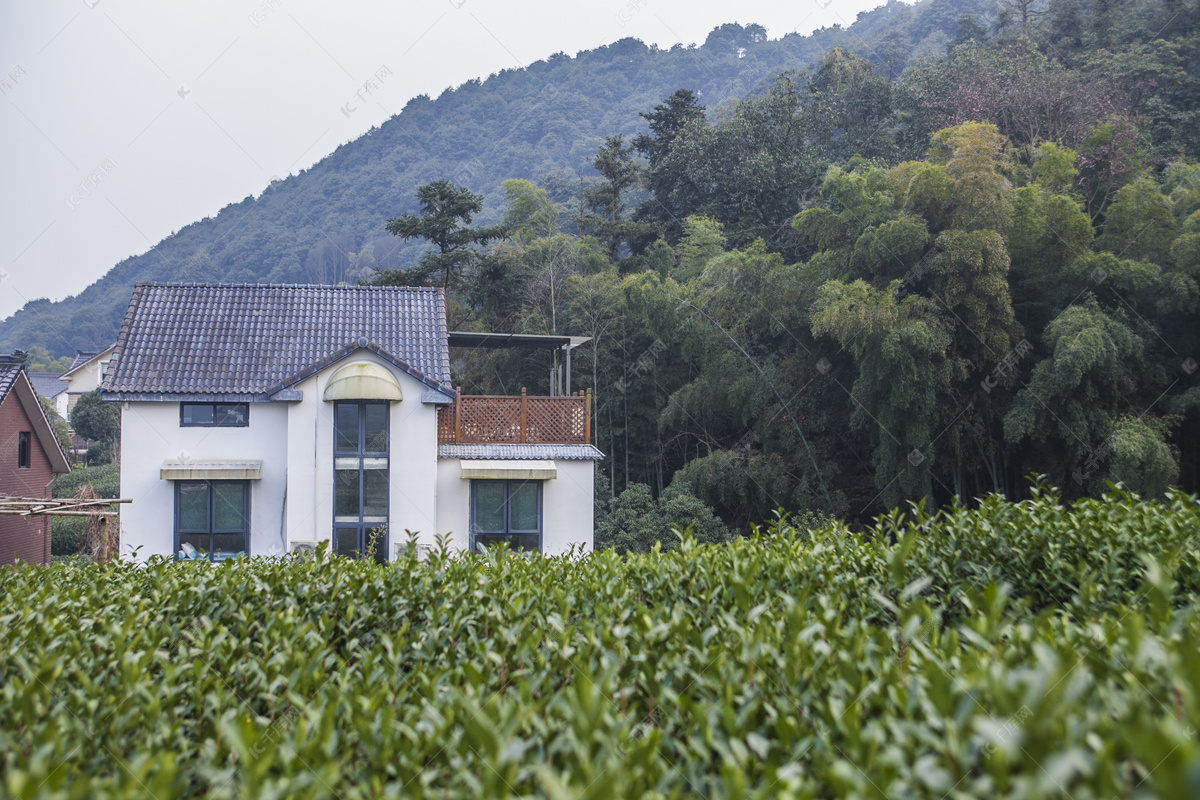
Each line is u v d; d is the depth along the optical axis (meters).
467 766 2.69
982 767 2.38
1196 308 15.38
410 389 14.21
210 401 13.98
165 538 13.84
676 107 35.09
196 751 3.30
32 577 6.96
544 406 15.56
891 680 2.85
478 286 28.97
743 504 20.39
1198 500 5.59
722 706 2.82
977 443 16.98
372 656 3.79
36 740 2.91
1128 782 2.13
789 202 29.73
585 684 2.61
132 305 15.40
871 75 31.66
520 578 5.55
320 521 13.85
